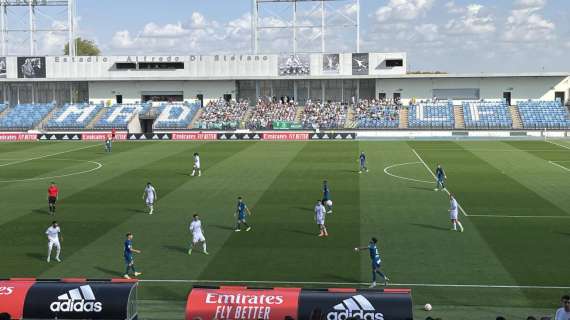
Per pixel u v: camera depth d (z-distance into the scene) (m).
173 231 38.03
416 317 24.38
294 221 40.25
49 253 31.91
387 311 20.08
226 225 39.38
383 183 54.12
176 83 115.88
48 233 31.89
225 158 72.12
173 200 47.22
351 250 33.59
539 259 31.52
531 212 41.97
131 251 29.59
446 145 86.50
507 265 30.64
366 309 20.16
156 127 105.38
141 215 42.31
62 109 112.12
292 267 30.77
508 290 27.23
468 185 52.78
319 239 35.88
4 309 21.02
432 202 45.81
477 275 29.23
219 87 115.56
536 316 24.31
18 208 44.66
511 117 103.31
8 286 21.64
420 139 96.12
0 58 115.12
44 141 95.69
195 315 20.47
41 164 67.69
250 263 31.48
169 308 25.61
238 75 112.75
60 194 49.72
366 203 45.69
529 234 36.34
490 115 103.81
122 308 21.05
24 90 119.69
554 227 37.91
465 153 76.19
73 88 119.00
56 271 30.38
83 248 34.41
